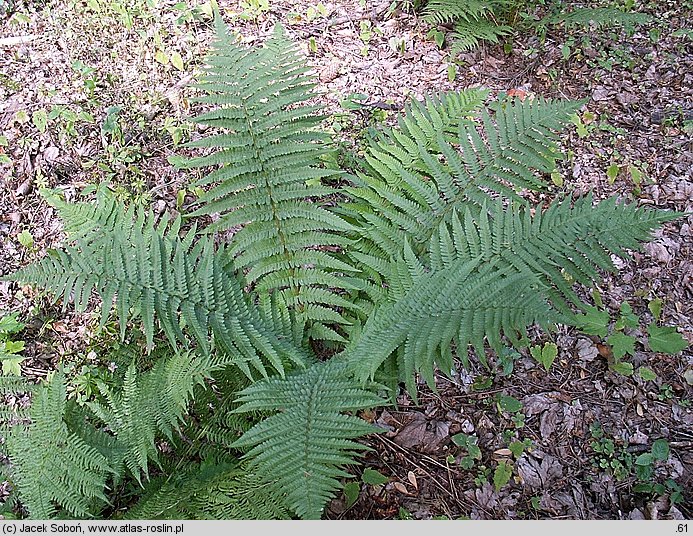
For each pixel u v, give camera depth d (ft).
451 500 9.60
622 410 10.73
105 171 13.33
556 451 10.23
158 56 15.23
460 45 16.01
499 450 10.23
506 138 10.77
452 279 8.89
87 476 7.51
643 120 15.66
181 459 9.21
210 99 9.95
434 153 13.19
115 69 15.29
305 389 8.75
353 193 10.47
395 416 10.59
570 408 10.74
